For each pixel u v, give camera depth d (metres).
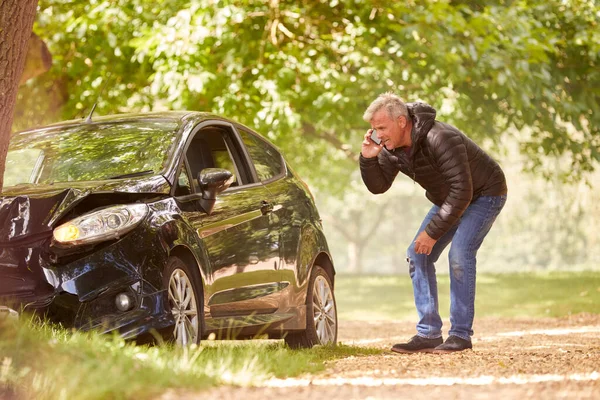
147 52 22.64
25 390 5.90
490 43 22.42
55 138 10.09
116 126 10.11
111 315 8.08
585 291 27.70
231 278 9.41
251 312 9.77
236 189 10.03
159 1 23.97
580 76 26.45
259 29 24.72
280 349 8.36
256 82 23.28
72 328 7.98
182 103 23.34
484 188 10.19
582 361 8.29
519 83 22.39
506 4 24.81
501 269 103.44
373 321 23.80
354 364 8.22
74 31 24.92
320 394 6.26
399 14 22.64
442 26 22.53
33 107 26.42
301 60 23.77
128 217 8.34
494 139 29.23
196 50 22.19
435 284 10.51
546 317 21.92
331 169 49.59
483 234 10.25
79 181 9.12
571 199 42.31
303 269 10.84
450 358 8.88
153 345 8.16
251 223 9.93
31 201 8.36
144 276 8.20
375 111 9.84
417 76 24.86
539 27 23.25
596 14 25.98
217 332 9.15
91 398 5.77
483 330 18.36
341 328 20.33
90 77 25.56
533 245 90.25
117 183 8.81
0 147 8.41
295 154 42.03
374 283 40.28
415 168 10.05
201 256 8.89
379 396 6.18
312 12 25.69
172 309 8.38
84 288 8.05
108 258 8.17
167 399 5.91
